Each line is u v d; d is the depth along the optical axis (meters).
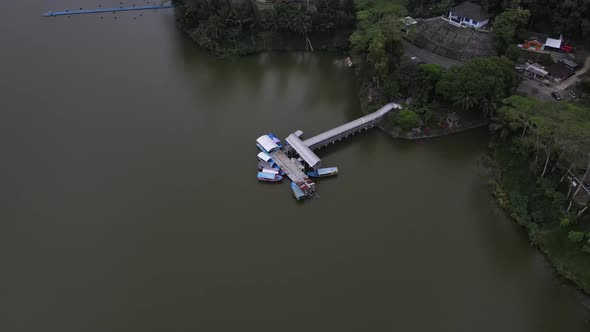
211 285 82.81
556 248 87.44
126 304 79.62
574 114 93.38
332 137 113.50
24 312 78.19
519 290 82.94
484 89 109.31
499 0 138.75
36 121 120.06
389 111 120.25
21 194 99.62
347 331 75.94
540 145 96.19
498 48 130.88
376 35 125.12
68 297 80.62
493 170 106.56
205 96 133.25
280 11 151.50
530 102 100.75
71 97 129.88
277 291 82.00
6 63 144.25
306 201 100.00
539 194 95.25
